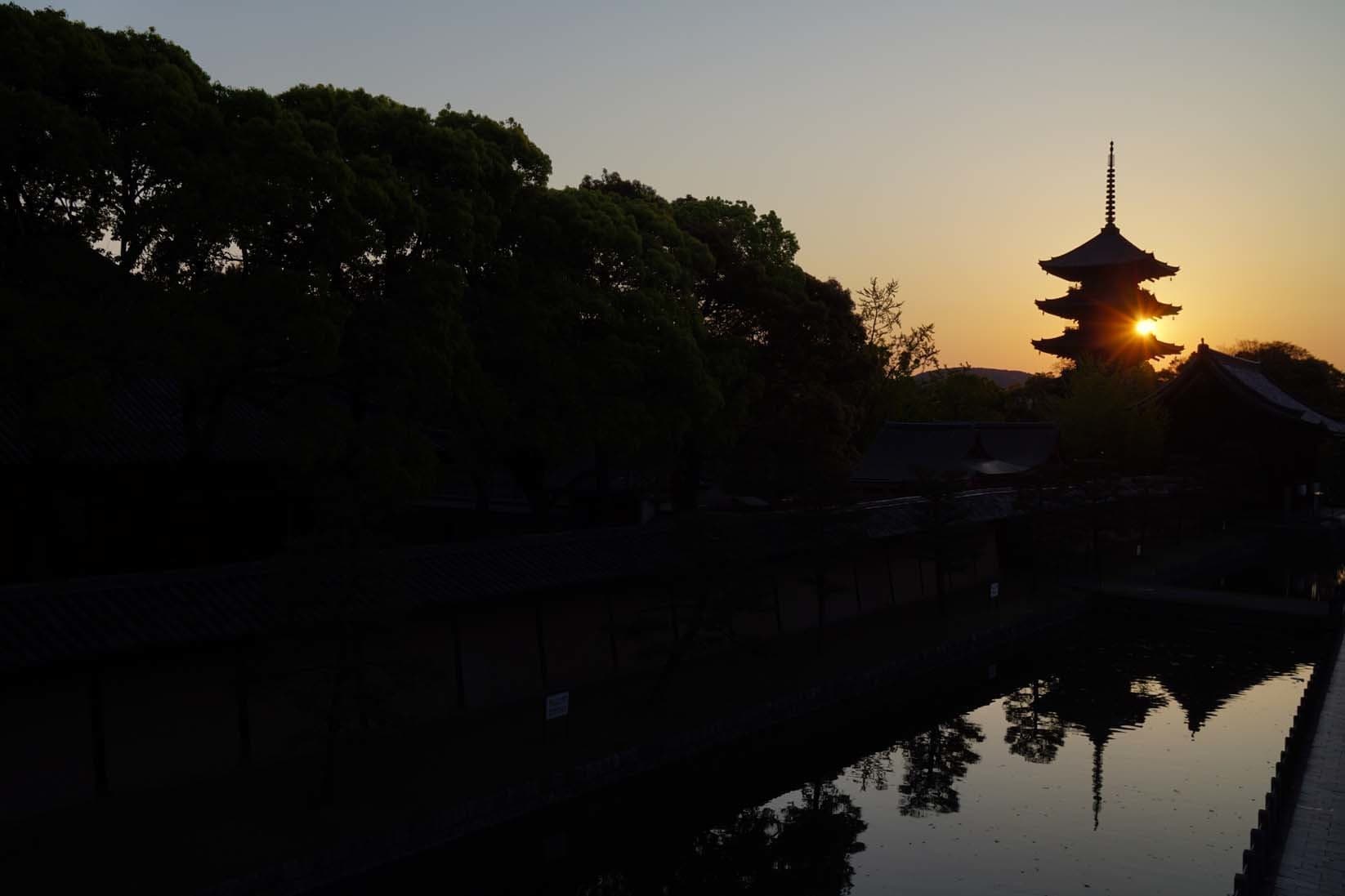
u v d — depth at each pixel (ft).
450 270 89.51
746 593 87.76
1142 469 235.40
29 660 57.88
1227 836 69.92
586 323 108.68
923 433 221.87
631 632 86.43
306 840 58.39
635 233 111.14
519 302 99.91
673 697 91.30
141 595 66.85
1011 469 204.13
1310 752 74.49
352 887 58.13
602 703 88.74
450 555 86.63
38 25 72.13
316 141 84.74
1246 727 96.94
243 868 54.49
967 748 92.22
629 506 146.00
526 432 101.09
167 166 74.74
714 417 123.44
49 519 92.12
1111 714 102.53
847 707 98.53
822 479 107.34
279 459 93.50
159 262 79.25
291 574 62.23
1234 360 255.91
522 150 107.14
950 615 133.59
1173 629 141.38
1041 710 104.73
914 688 108.68
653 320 109.81
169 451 97.04
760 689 94.58
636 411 105.09
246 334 79.00
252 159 78.02
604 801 73.15
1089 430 240.73
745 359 127.34
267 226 78.79
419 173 92.99
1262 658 125.70
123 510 100.83
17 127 68.28
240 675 63.87
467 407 96.48
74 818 61.21
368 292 91.09
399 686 65.57
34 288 72.02
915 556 139.95
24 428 71.92
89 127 70.85
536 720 82.89
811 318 136.05
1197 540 212.23
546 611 92.58
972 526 144.25
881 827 73.67
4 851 56.44
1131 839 69.62
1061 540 155.53
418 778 69.21
